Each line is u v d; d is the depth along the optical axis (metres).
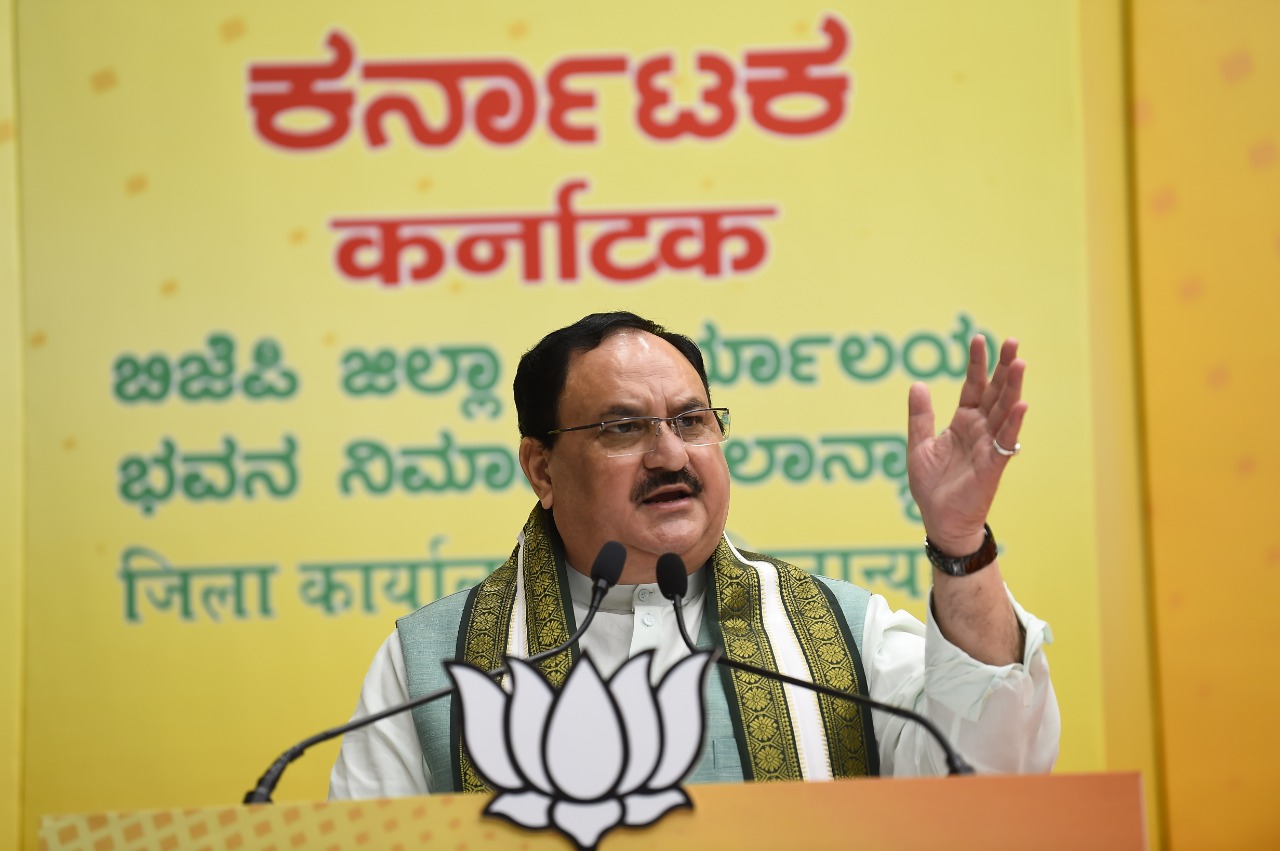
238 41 4.64
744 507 4.53
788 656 2.59
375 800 1.59
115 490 4.50
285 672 4.46
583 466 2.61
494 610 2.75
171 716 4.42
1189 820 4.29
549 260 4.60
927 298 4.56
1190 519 4.39
